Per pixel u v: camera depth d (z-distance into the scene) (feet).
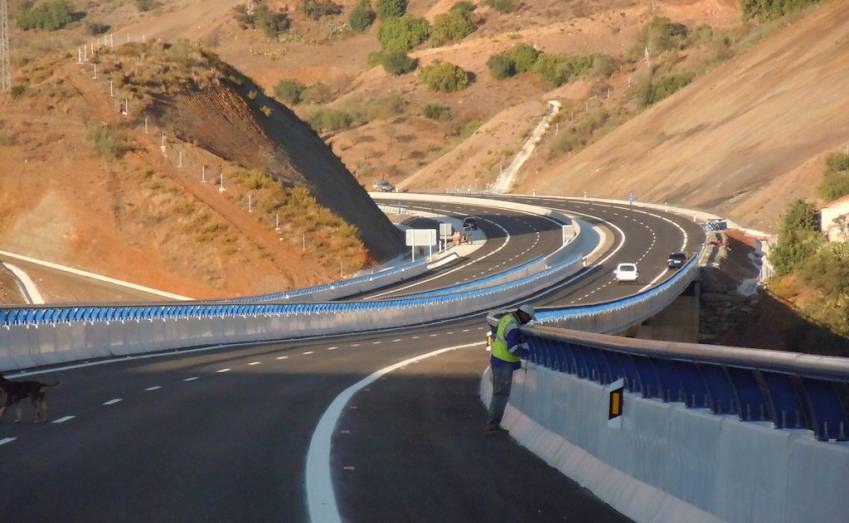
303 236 376.68
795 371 29.43
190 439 60.64
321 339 194.49
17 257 351.25
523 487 47.37
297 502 42.57
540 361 63.52
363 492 45.16
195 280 349.41
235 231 363.56
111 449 56.54
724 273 348.79
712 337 337.11
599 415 48.32
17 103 400.88
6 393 67.31
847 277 308.40
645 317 263.90
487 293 295.89
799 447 30.60
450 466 53.01
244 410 76.43
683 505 38.14
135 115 403.54
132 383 98.22
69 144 380.58
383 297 329.11
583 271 378.32
